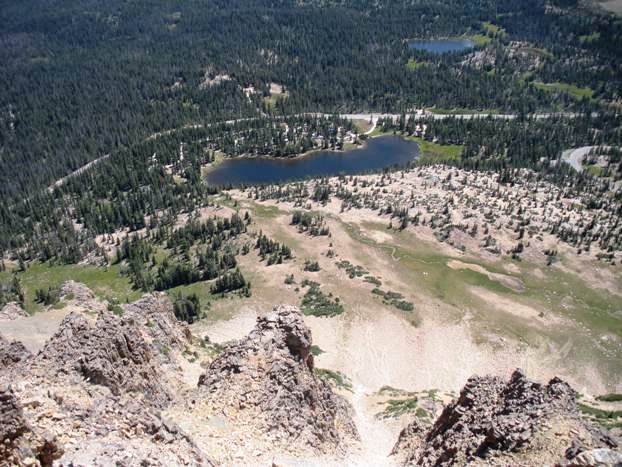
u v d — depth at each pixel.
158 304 72.06
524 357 116.00
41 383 36.03
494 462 35.25
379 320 127.00
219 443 37.38
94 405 31.45
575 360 115.81
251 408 42.81
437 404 82.25
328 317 127.94
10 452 24.33
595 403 92.12
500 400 42.75
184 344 69.50
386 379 104.81
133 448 27.61
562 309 137.88
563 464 29.66
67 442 27.70
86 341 41.12
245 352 47.56
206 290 148.88
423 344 118.94
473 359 114.62
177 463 29.06
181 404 44.12
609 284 153.50
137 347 46.22
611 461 28.14
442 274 152.38
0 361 43.59
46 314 86.00
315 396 48.75
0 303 142.50
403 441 54.84
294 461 38.62
